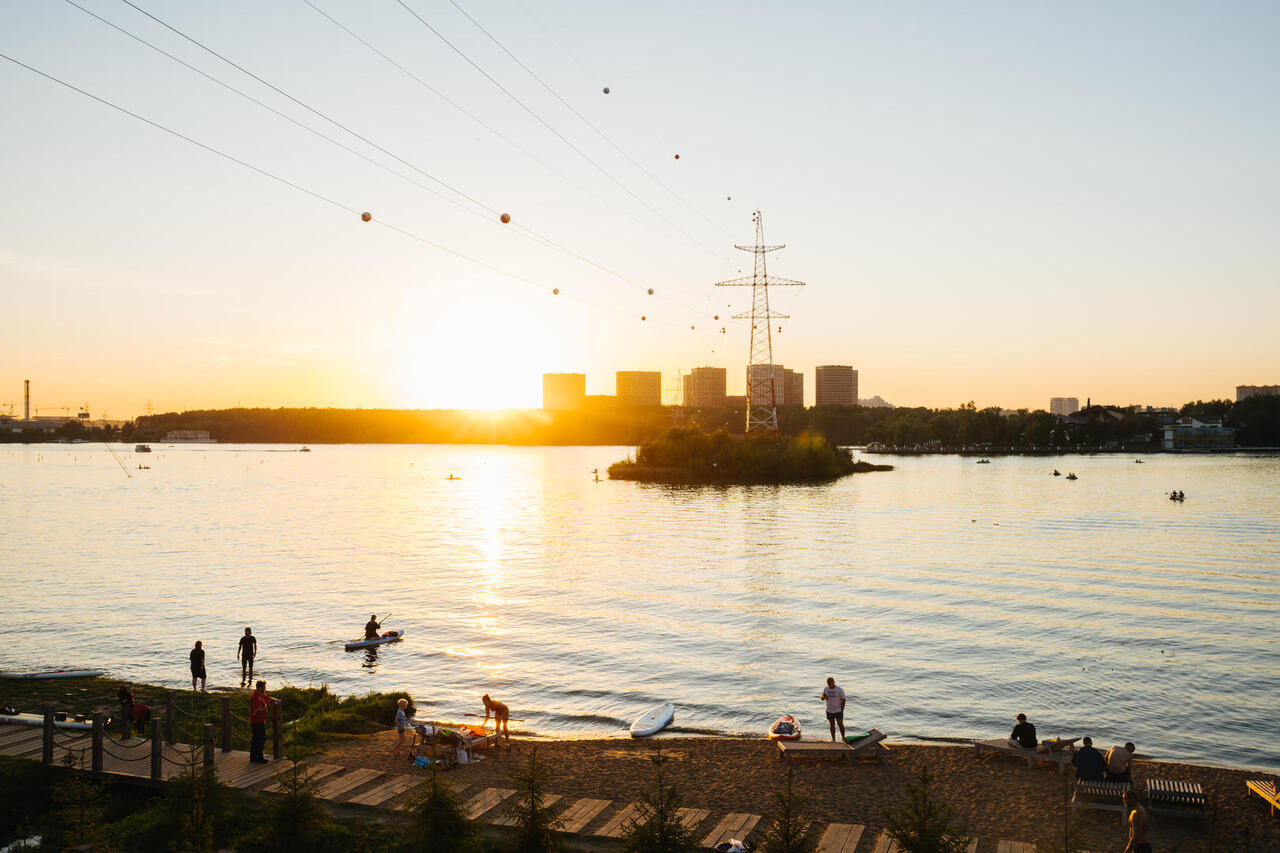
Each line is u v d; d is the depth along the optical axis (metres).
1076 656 56.50
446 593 79.88
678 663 55.16
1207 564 95.19
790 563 98.19
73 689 45.78
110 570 92.38
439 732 32.59
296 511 165.62
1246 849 24.50
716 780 30.77
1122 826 26.27
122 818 26.23
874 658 56.28
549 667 54.28
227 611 71.19
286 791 24.52
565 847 24.11
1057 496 186.62
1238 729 42.69
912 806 21.98
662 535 125.56
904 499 183.25
